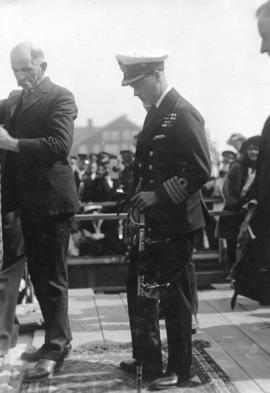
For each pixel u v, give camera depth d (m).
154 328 3.56
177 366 3.54
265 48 3.02
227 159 10.20
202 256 8.62
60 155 3.71
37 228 3.82
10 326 3.89
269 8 2.97
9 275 3.84
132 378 3.62
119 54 3.51
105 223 8.73
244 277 3.91
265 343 4.39
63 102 3.77
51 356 3.73
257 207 3.54
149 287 3.51
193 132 3.36
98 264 8.41
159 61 3.47
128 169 9.47
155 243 3.50
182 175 3.39
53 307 3.81
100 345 4.36
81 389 3.46
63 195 3.80
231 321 5.12
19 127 3.80
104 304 5.93
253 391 3.39
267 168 3.48
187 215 3.47
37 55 3.79
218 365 3.85
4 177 3.81
